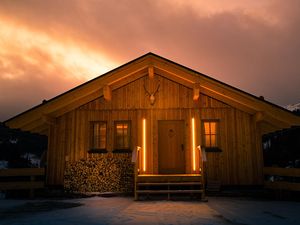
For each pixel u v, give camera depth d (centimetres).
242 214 735
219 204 927
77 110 1281
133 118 1267
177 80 1279
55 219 665
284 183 1089
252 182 1205
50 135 1262
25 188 1170
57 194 1175
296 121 1147
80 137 1261
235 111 1259
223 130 1245
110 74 1204
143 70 1275
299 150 1917
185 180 1092
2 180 1227
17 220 657
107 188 1212
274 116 1155
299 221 644
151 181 1102
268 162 1962
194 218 675
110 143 1252
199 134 1245
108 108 1276
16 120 1189
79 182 1220
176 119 1261
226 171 1216
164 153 1251
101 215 718
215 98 1268
